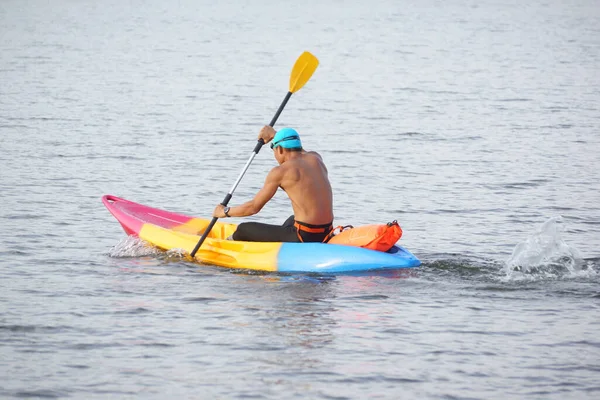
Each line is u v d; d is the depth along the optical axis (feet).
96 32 389.80
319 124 166.09
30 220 90.94
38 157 127.75
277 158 77.20
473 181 116.88
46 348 54.34
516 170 124.47
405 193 109.29
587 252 80.23
